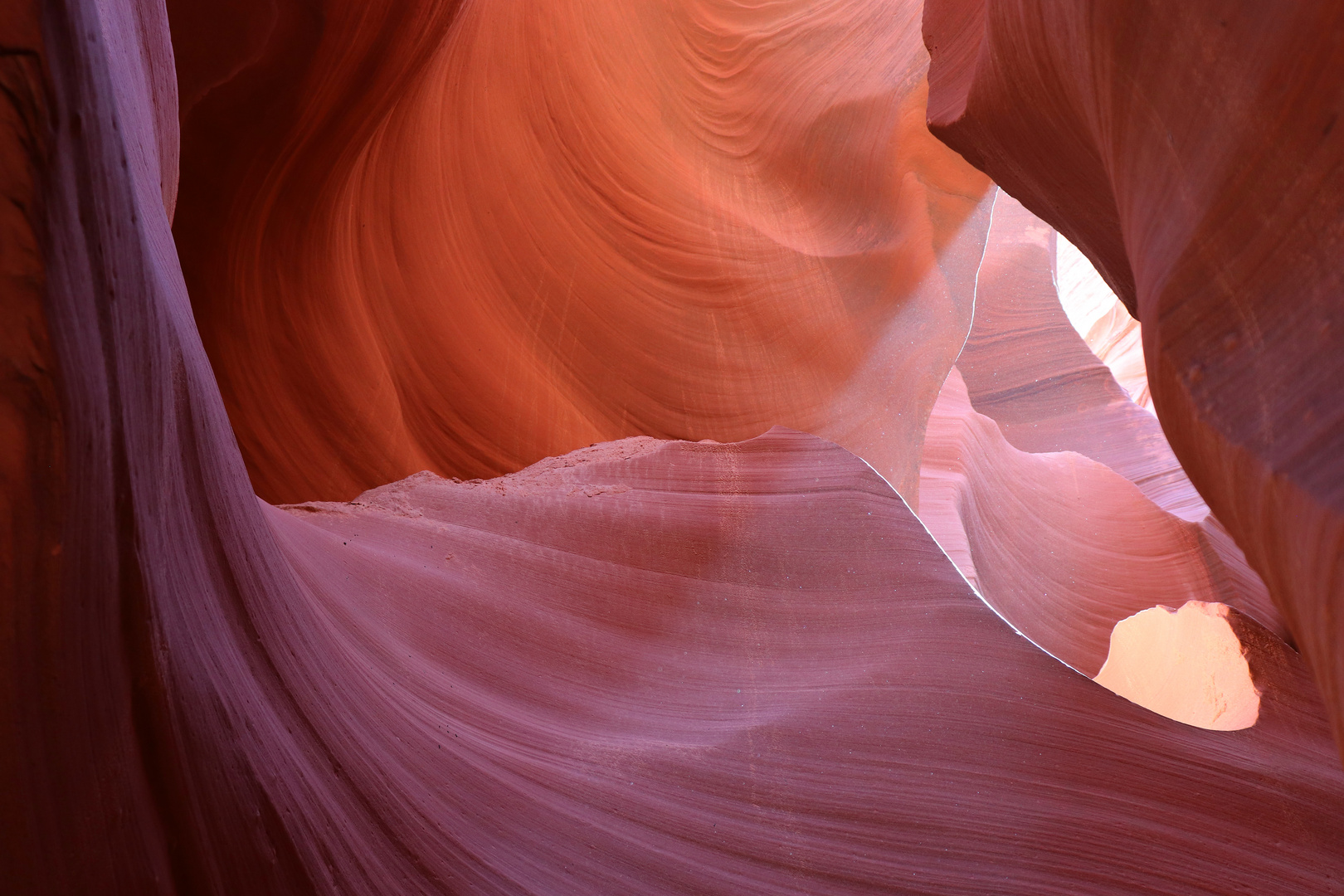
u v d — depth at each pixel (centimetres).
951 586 553
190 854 183
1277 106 139
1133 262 208
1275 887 410
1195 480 168
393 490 576
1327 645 120
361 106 546
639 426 702
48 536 149
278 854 209
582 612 495
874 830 389
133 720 173
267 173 514
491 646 434
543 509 572
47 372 144
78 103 153
